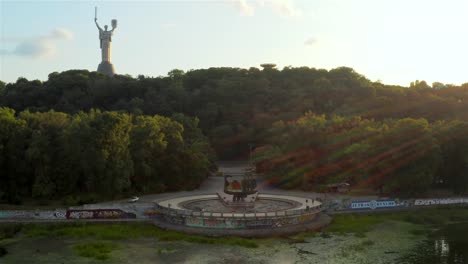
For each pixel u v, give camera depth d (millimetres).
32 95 188750
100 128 93750
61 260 59438
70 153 95312
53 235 71438
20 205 88688
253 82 184750
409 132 98625
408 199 94250
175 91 185375
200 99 182625
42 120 104500
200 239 68938
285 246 66562
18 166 94312
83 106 183375
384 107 163875
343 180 114000
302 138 116188
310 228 75000
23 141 96000
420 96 173500
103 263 58281
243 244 67000
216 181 128250
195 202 90125
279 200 92562
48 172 93875
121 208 80875
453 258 61281
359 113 161125
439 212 89812
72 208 81625
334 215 86250
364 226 78688
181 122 136125
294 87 194250
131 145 106500
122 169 95938
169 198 98125
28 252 62875
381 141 103312
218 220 73375
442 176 107688
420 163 97188
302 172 113812
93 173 94688
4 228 73000
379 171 101812
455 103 165375
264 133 157000
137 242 68375
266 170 123750
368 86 184000
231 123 169375
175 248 65250
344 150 110375
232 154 165625
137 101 176875
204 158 116062
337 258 60938
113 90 191625
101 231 73000
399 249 65688
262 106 176875
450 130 105062
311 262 59125
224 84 184250
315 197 100062
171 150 113312
